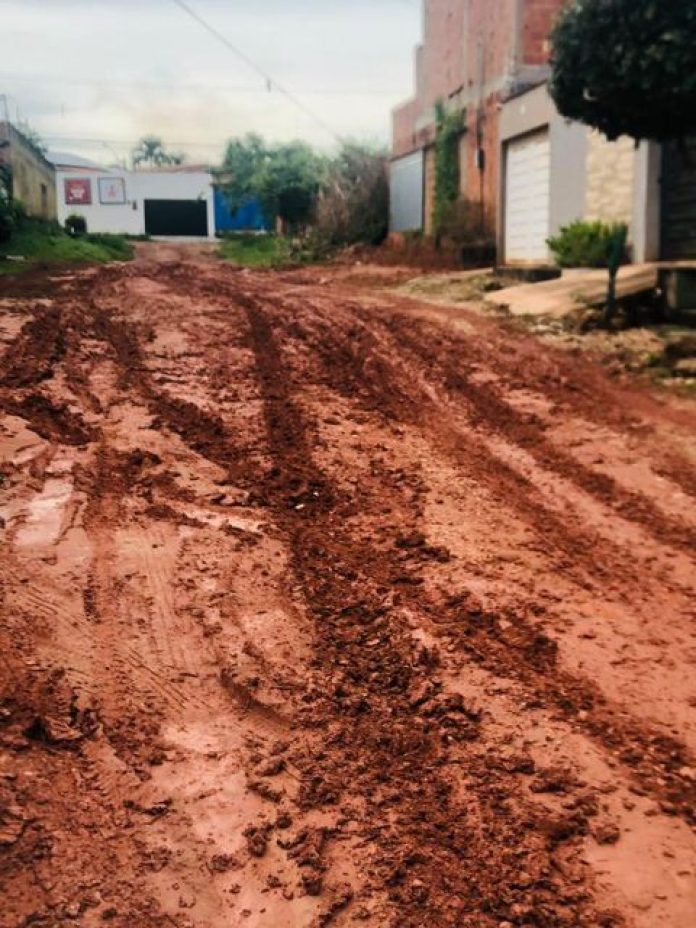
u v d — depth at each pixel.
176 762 3.50
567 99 12.08
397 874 3.01
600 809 3.39
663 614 5.00
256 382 9.26
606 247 15.77
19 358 9.10
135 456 6.69
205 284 17.16
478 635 4.66
